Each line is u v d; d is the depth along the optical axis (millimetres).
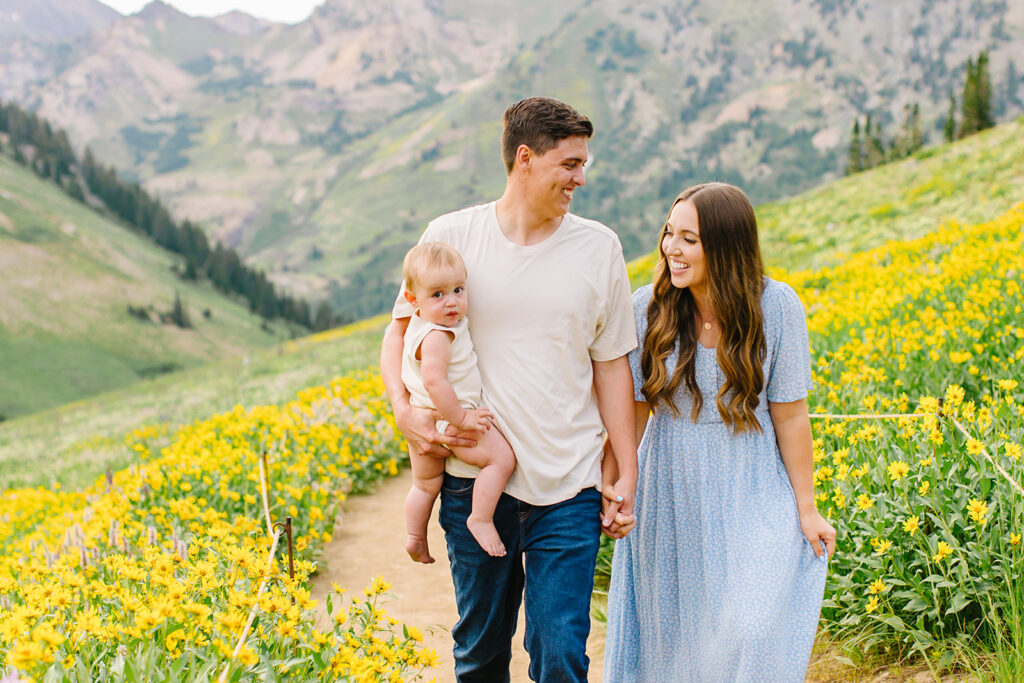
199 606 2855
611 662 3229
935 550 3432
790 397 2992
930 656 3404
